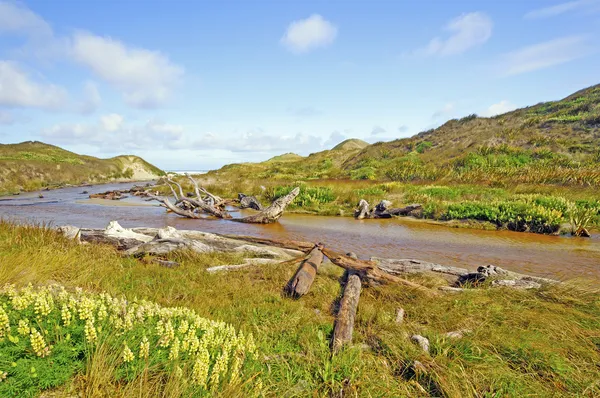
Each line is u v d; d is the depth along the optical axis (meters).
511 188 19.23
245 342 3.72
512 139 33.34
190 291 5.76
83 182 43.56
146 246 8.20
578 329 4.44
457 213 14.45
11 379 2.48
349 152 60.75
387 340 4.18
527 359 3.82
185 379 2.80
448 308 5.25
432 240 11.24
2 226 8.94
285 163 61.59
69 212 17.42
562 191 17.41
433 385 3.46
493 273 6.65
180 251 8.15
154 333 3.36
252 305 5.36
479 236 11.86
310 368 3.64
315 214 17.34
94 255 7.66
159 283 6.09
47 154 51.28
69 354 2.83
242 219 14.94
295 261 7.56
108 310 3.71
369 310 5.21
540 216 12.59
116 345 2.98
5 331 2.88
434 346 4.04
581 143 29.45
